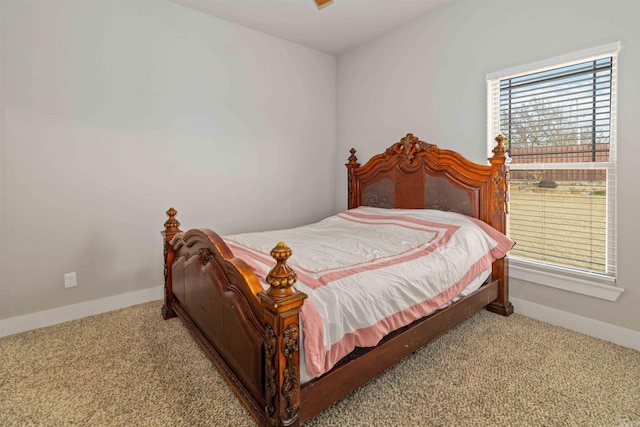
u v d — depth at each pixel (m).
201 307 1.88
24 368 1.92
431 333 1.92
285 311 1.19
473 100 2.83
